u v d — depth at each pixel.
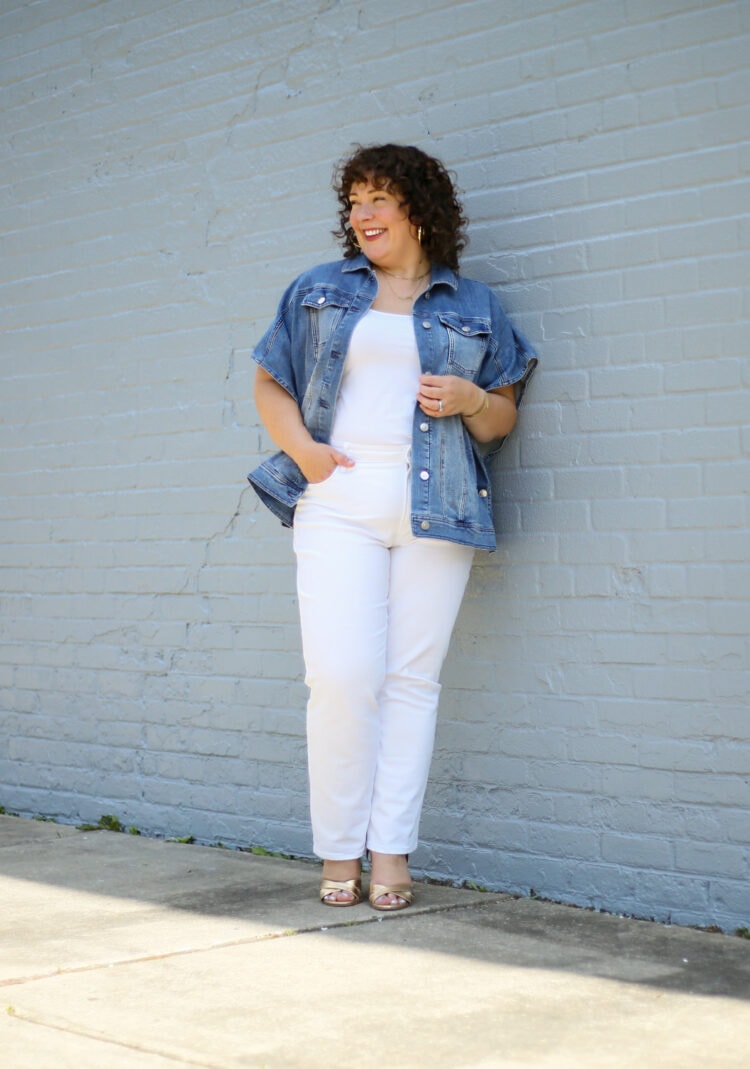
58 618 4.39
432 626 3.08
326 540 3.01
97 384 4.29
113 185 4.27
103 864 3.54
